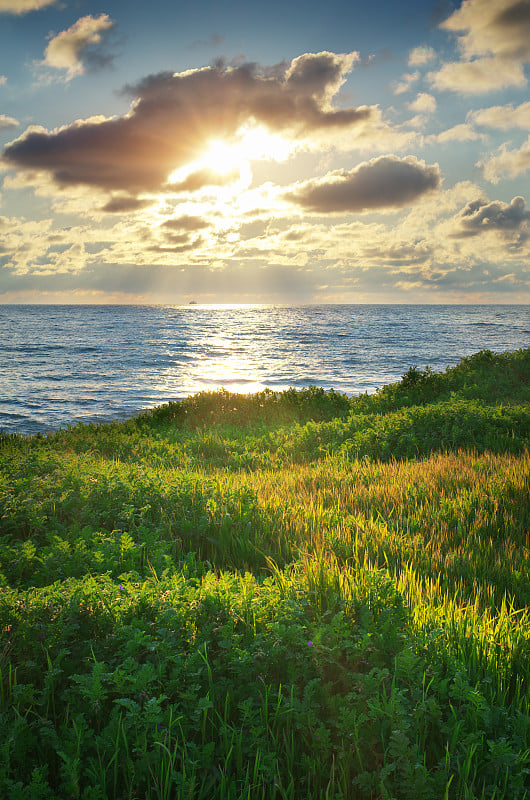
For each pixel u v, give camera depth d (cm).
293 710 316
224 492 816
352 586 463
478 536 653
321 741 300
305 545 640
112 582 456
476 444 1151
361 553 603
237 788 284
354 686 337
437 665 354
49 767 298
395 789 277
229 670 355
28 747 296
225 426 1688
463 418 1298
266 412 1841
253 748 298
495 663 367
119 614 391
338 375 4325
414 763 275
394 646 368
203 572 576
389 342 7850
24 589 516
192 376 4431
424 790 264
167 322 15988
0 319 17512
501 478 842
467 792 267
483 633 395
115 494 795
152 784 285
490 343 7394
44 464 984
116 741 284
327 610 411
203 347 7438
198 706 306
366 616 394
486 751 302
